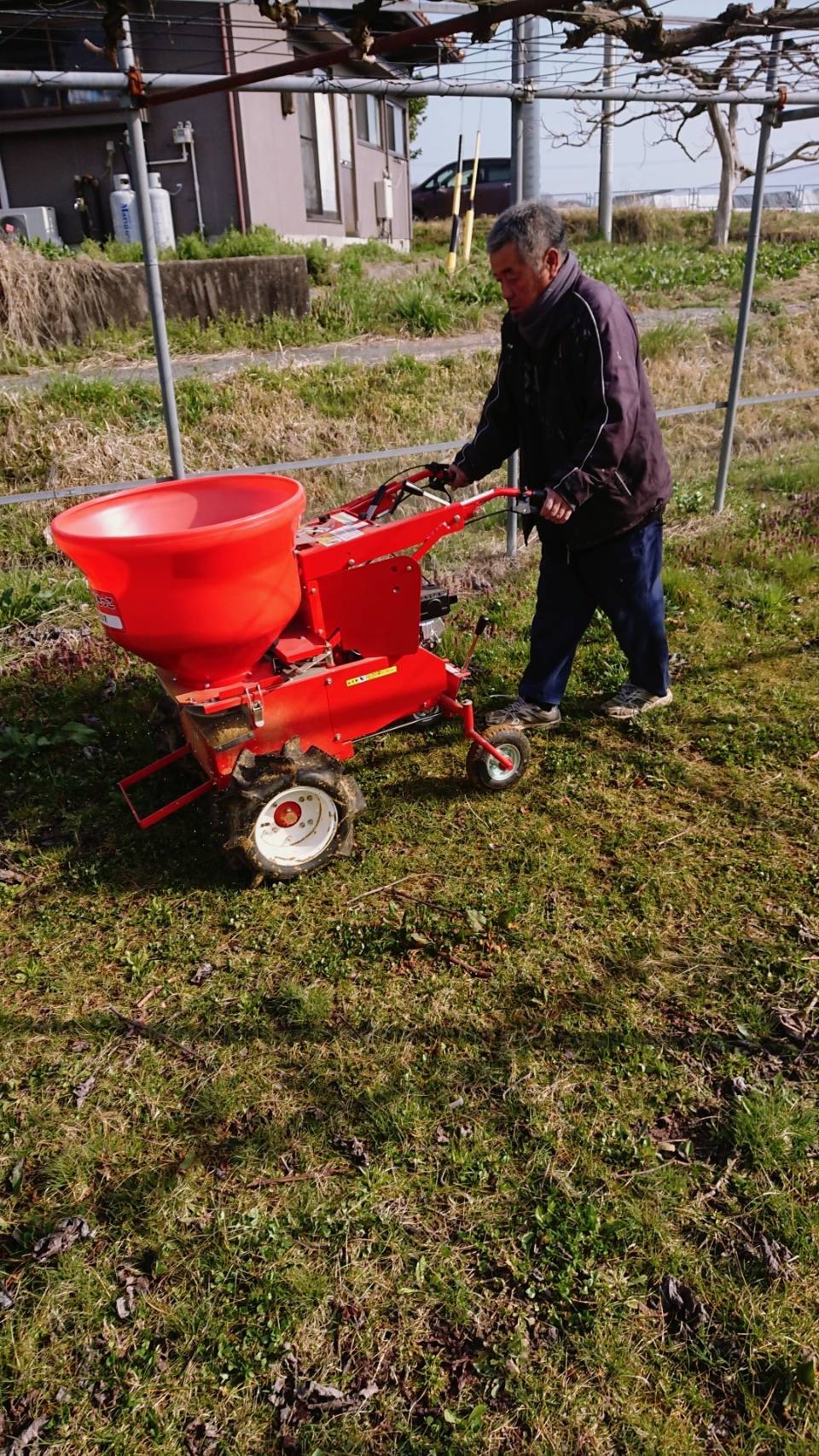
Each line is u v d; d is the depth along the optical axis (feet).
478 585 19.06
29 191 42.75
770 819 12.22
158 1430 6.23
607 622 17.30
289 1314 6.83
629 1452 6.07
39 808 12.81
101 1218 7.60
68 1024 9.43
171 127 40.40
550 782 13.21
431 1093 8.52
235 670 10.84
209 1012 9.51
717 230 57.57
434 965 10.05
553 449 12.03
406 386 28.30
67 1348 6.72
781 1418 6.24
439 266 41.93
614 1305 6.83
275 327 32.35
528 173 16.07
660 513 12.78
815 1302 6.82
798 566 19.17
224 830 11.04
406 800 12.89
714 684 15.46
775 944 10.14
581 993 9.58
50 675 15.96
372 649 11.82
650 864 11.47
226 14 12.00
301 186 46.26
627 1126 8.15
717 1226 7.33
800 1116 8.09
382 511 12.69
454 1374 6.50
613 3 10.19
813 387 33.42
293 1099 8.51
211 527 9.24
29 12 11.31
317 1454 6.07
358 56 9.55
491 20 8.41
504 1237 7.32
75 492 15.76
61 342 30.25
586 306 10.91
